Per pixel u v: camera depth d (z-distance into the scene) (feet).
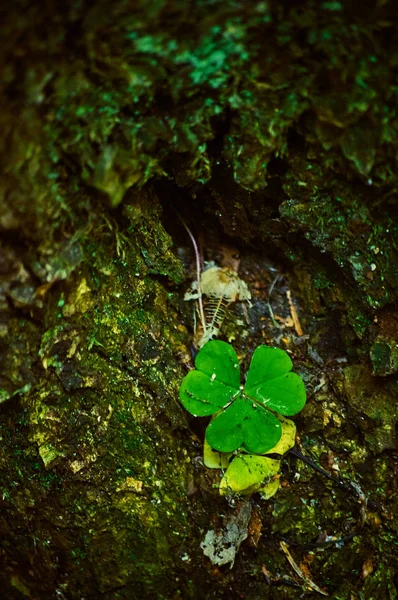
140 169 0.95
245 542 1.04
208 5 0.87
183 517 1.03
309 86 0.92
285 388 1.02
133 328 1.03
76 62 0.88
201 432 1.05
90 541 1.03
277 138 0.95
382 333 1.02
